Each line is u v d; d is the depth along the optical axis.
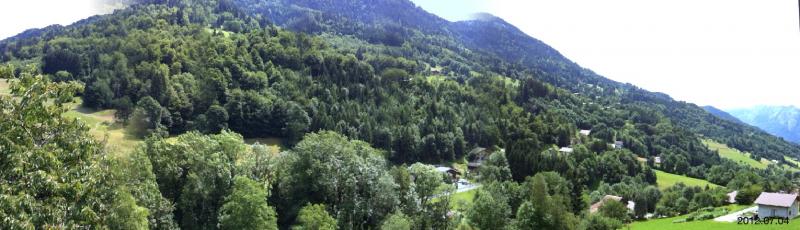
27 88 18.22
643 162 179.00
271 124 151.00
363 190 80.44
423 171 85.88
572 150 166.88
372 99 181.00
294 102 156.00
